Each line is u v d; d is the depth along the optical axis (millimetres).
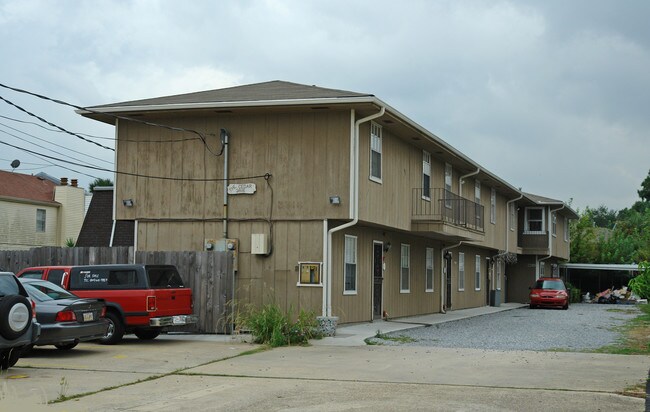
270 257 19812
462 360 14031
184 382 11367
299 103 18797
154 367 12867
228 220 20266
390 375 12102
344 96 18781
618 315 30453
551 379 11742
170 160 20859
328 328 18016
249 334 18219
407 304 26188
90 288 16562
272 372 12359
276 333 16438
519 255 44781
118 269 16578
